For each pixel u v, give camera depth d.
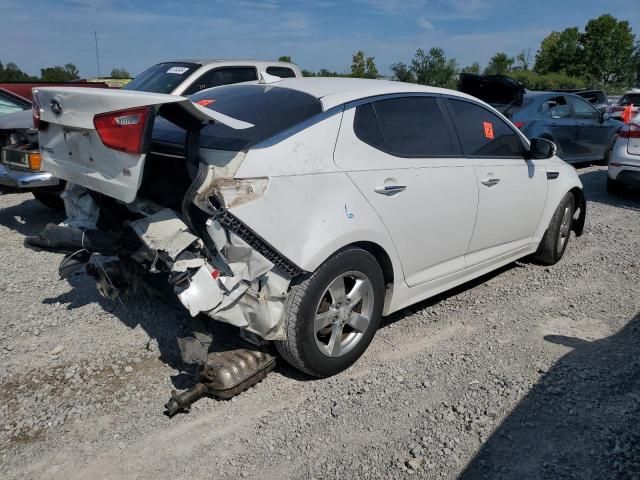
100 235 3.21
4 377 3.41
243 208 2.76
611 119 11.49
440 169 3.82
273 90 3.66
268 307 2.97
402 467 2.68
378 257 3.55
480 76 10.12
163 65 7.98
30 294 4.61
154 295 3.56
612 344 3.87
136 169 2.63
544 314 4.37
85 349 3.73
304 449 2.81
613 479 2.59
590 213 7.69
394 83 3.91
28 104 8.34
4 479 2.61
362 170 3.31
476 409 3.11
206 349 3.01
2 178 6.23
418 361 3.63
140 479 2.62
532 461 2.71
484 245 4.45
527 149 4.80
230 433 2.93
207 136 3.03
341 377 3.44
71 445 2.84
